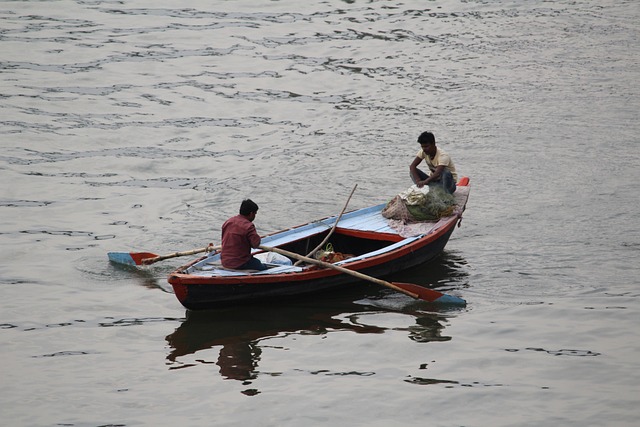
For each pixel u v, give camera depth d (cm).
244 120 4725
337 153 4250
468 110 4728
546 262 3095
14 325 2666
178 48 5812
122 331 2633
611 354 2452
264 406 2211
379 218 3253
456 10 6475
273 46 5847
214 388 2300
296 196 3766
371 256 2916
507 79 5147
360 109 4812
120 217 3591
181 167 4156
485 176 3925
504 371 2380
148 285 2973
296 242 3053
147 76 5344
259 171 4075
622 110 4650
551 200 3662
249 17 6438
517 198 3703
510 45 5706
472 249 3234
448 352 2488
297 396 2256
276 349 2516
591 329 2602
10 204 3694
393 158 4169
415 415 2170
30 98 4931
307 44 5859
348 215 3266
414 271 3067
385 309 2786
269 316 2733
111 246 3294
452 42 5800
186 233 3406
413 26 6150
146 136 4509
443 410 2191
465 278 2994
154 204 3734
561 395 2252
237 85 5216
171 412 2189
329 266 2788
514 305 2781
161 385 2319
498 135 4384
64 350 2516
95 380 2344
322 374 2372
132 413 2184
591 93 4903
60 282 2977
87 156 4262
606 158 4088
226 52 5753
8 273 3039
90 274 3045
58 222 3531
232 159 4238
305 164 4138
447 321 2686
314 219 3512
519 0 6662
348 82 5212
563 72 5222
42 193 3825
